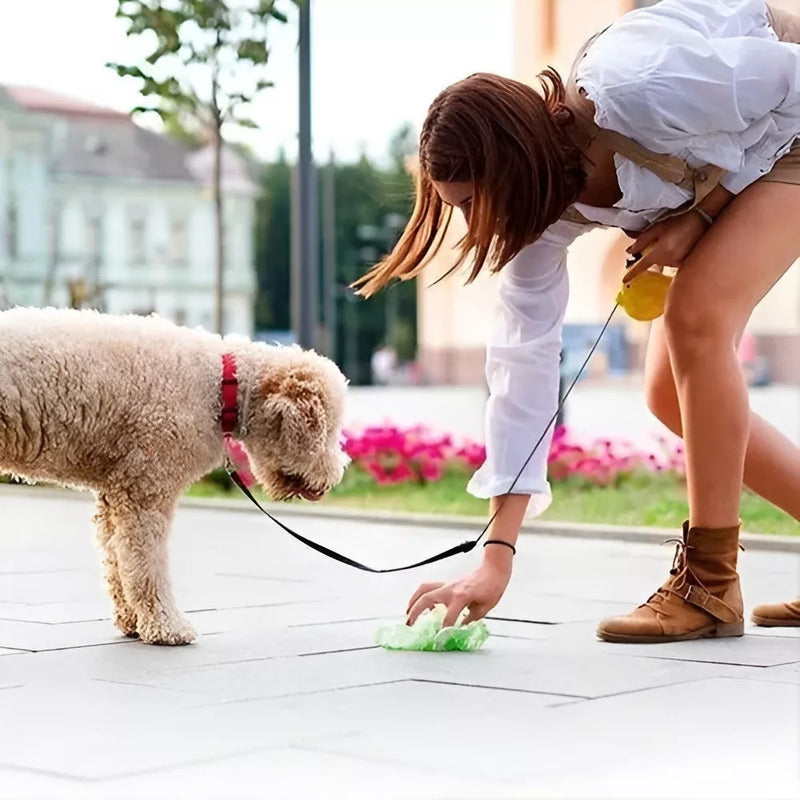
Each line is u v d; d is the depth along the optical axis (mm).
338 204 74938
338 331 74438
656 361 5125
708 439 4637
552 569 7156
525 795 2779
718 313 4539
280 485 4941
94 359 4535
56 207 53031
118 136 55750
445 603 4539
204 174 58062
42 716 3488
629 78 4176
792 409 24781
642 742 3225
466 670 4125
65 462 4602
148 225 56156
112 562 4781
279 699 3691
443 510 10562
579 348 26438
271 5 13758
